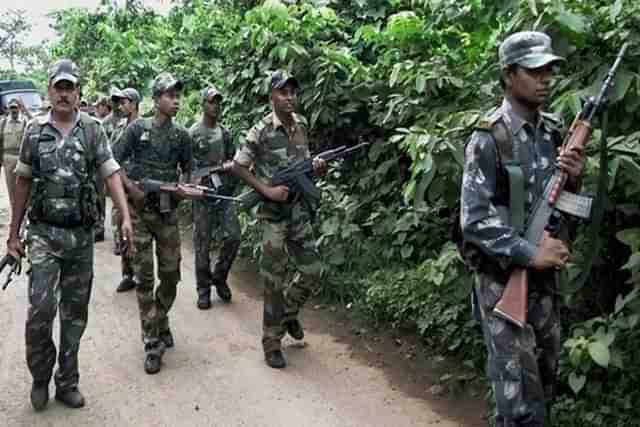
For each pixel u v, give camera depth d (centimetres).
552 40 337
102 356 469
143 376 435
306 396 403
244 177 444
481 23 418
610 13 320
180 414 383
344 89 586
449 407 387
